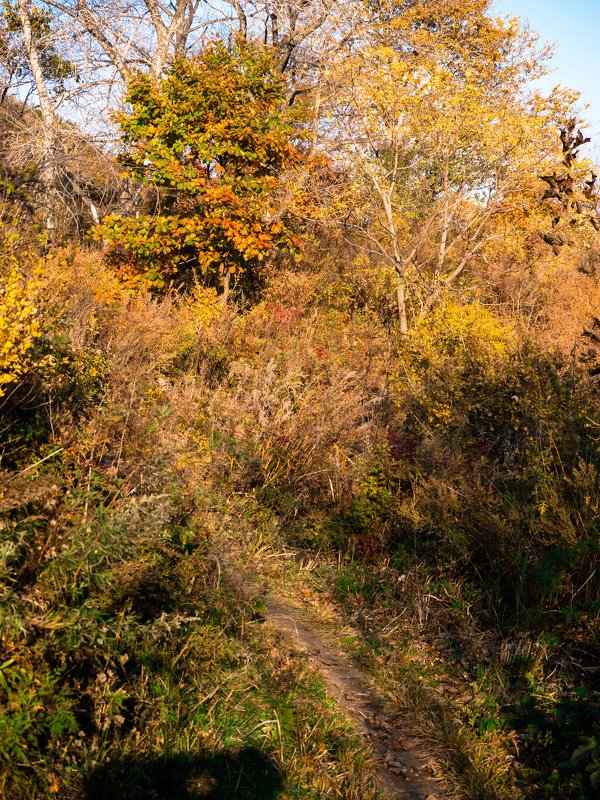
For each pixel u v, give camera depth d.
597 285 15.16
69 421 4.91
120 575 3.67
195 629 4.23
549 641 4.84
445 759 4.02
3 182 6.92
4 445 4.34
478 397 7.48
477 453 6.91
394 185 14.59
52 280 8.55
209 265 14.50
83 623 3.31
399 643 5.29
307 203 15.04
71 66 18.48
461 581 5.87
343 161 14.62
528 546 5.50
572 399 6.63
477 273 15.88
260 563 6.06
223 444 7.29
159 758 3.34
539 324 13.18
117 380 6.93
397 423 7.92
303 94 21.42
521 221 14.63
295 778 3.61
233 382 9.58
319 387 8.61
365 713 4.43
